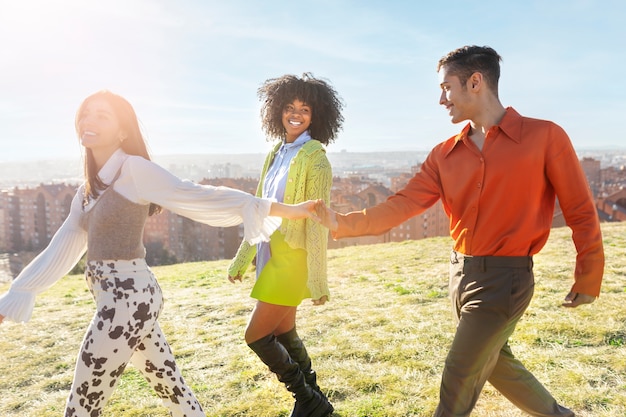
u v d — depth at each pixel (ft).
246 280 30.71
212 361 14.78
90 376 7.06
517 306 7.10
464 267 7.40
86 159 7.48
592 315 16.16
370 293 23.24
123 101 7.45
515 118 7.24
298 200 9.24
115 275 7.16
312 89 9.77
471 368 7.10
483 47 7.39
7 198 441.27
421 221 274.98
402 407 10.75
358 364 13.53
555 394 10.85
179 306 23.27
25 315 7.47
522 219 7.07
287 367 9.64
